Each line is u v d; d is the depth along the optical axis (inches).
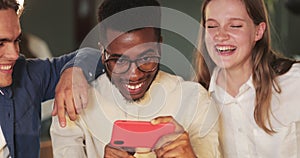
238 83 55.7
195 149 46.6
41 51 139.2
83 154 48.3
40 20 225.0
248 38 53.4
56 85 52.3
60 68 56.6
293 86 57.5
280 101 57.4
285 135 57.2
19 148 52.7
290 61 59.5
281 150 57.3
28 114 53.7
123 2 43.6
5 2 45.5
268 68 56.9
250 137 56.7
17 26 46.9
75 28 205.6
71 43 230.2
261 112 56.3
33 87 54.7
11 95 52.4
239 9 52.4
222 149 56.4
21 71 54.6
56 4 227.5
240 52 53.0
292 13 144.8
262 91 56.3
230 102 55.4
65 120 48.2
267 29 56.6
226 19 52.6
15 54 47.2
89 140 47.7
